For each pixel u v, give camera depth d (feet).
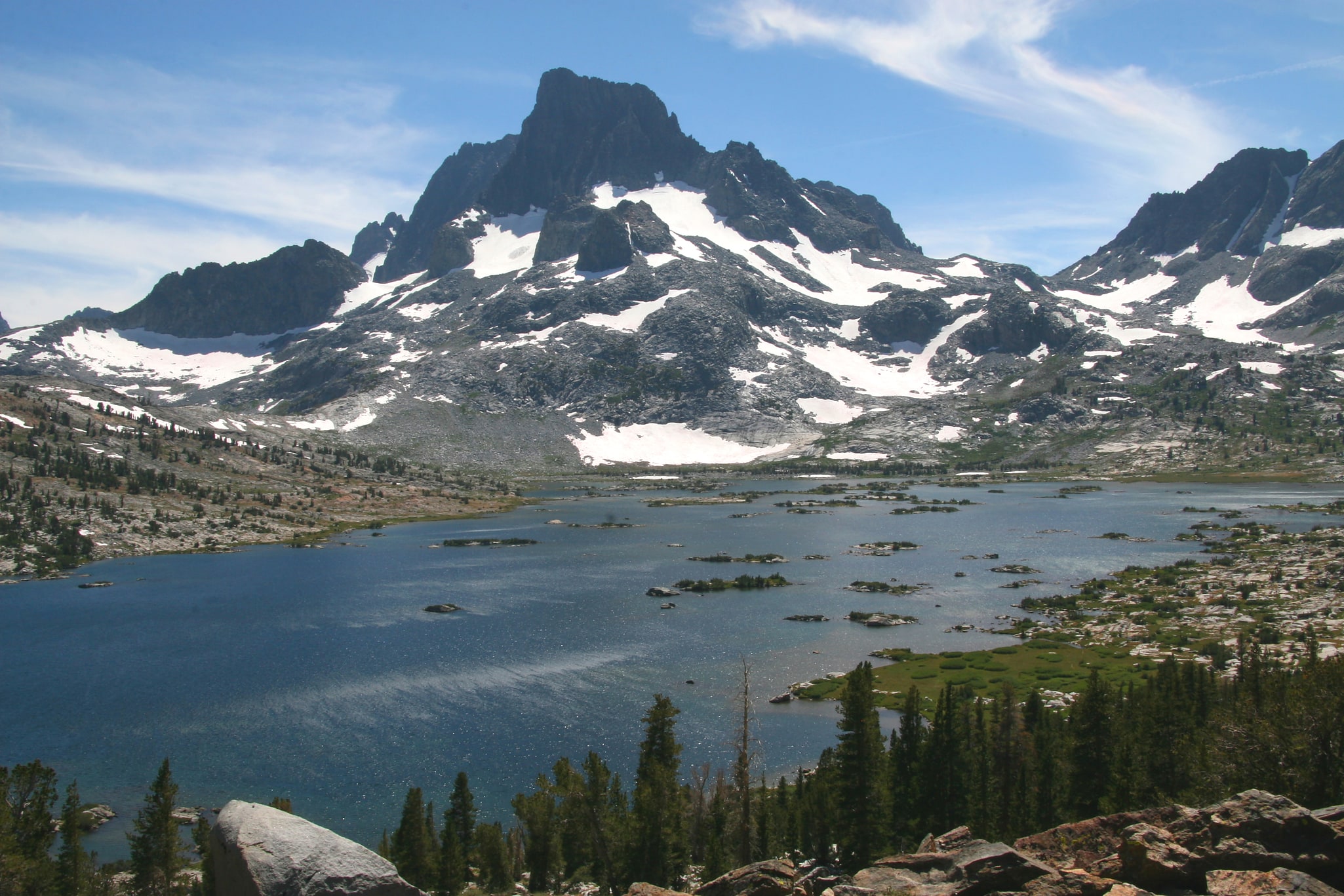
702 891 121.90
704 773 232.73
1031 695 264.52
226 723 311.06
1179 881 92.63
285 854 67.05
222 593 536.42
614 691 337.31
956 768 209.97
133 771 273.54
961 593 504.02
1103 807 198.08
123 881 199.82
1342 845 93.04
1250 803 99.19
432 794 253.24
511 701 328.49
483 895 193.98
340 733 299.58
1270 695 209.26
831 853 205.87
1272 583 467.93
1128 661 349.61
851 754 201.26
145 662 385.29
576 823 203.10
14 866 172.86
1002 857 99.35
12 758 284.41
